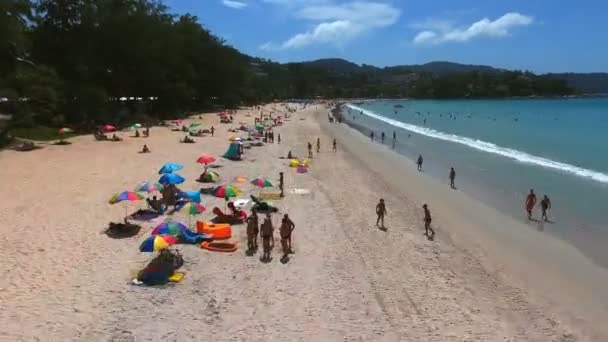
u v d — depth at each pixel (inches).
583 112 5000.0
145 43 2628.0
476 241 853.8
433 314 568.4
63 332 490.9
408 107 7130.9
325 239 812.6
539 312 587.2
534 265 748.6
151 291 592.4
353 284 641.6
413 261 733.9
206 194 1057.5
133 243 735.1
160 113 2992.1
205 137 2075.5
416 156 1914.4
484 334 527.2
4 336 475.5
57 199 952.9
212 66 3946.9
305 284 634.8
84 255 683.4
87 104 2132.1
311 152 1788.9
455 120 4141.2
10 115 1974.7
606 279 699.4
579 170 1551.4
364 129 3149.6
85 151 1544.0
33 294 562.6
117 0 2650.1
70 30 2417.6
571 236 896.3
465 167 1647.4
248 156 1646.2
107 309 542.9
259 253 735.1
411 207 1066.7
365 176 1411.2
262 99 6481.3
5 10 1663.4
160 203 897.5
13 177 1127.6
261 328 523.2
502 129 3129.9
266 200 1038.4
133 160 1414.9
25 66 1943.9
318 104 7514.8
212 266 677.9
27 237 736.3
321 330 523.8
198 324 525.3
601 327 556.1
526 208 1071.6
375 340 506.9
